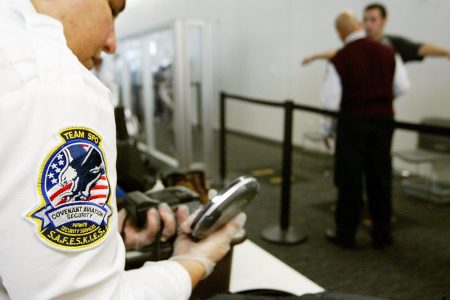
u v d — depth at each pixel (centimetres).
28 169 33
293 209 312
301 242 251
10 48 35
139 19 777
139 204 68
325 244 249
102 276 37
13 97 33
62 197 34
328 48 460
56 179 34
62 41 39
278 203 326
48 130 34
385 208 236
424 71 360
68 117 35
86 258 36
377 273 212
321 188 364
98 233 37
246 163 458
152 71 451
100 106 39
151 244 69
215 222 58
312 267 220
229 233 63
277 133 561
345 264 223
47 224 33
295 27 505
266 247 246
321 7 461
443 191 324
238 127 643
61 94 35
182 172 105
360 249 241
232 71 641
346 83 223
